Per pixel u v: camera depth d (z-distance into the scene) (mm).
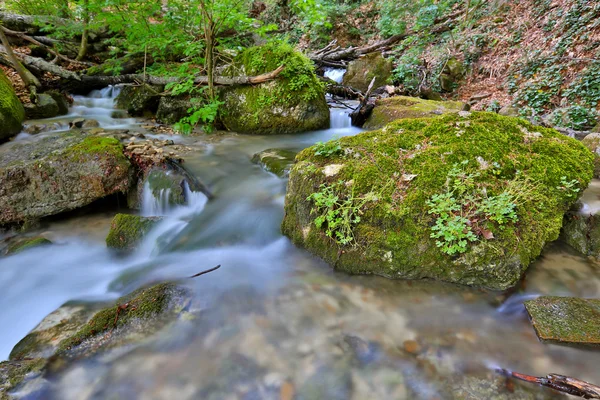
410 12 12906
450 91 9781
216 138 6969
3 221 4363
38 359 2256
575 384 1938
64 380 2119
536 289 2850
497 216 2736
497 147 3277
